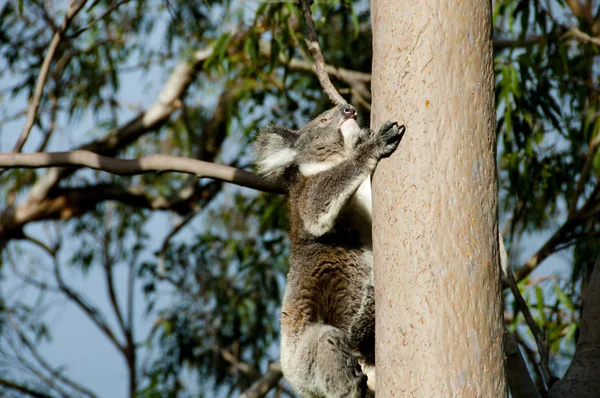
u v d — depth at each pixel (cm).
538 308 1034
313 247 727
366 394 652
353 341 716
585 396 618
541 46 1121
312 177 750
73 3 823
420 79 483
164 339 1603
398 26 499
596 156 1091
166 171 744
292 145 789
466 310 451
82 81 1595
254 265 1470
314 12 1249
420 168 473
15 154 727
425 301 456
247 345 1603
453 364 445
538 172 1119
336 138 762
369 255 727
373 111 530
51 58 818
